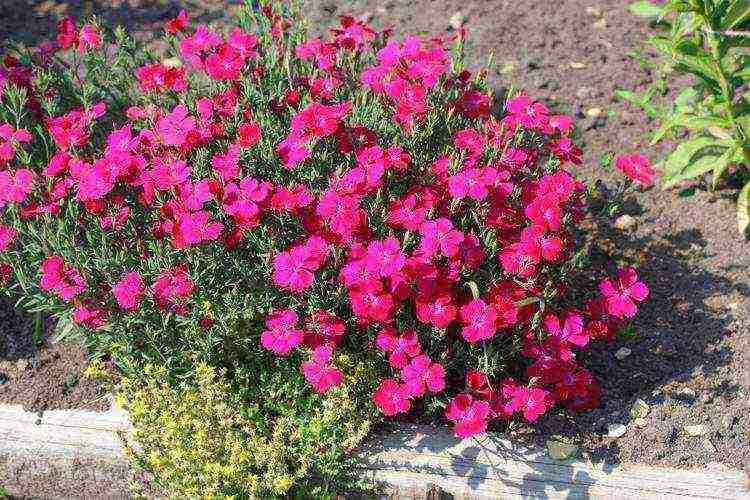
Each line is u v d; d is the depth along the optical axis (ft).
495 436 2.39
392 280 2.16
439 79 2.57
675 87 3.20
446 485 2.34
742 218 2.74
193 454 2.23
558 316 2.55
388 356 2.36
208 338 2.29
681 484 2.31
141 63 2.76
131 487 2.30
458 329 2.40
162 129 2.32
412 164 2.42
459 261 2.22
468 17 3.48
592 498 2.31
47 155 2.60
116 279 2.27
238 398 2.36
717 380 2.49
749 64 2.70
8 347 2.57
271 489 2.26
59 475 2.43
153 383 2.29
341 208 2.19
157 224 2.30
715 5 2.62
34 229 2.30
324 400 2.36
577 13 3.50
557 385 2.34
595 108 3.15
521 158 2.39
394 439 2.38
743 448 2.36
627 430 2.40
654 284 2.71
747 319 2.60
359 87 2.69
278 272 2.15
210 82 2.79
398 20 3.47
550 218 2.25
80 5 3.56
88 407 2.46
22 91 2.44
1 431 2.43
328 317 2.22
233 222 2.32
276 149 2.39
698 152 2.84
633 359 2.55
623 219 2.84
